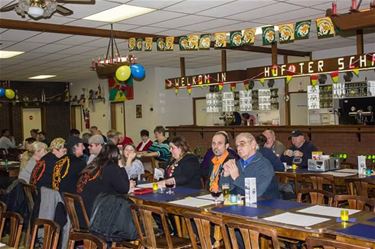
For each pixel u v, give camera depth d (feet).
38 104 49.93
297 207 10.36
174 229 14.32
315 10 19.47
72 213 12.56
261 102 35.37
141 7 18.12
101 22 20.71
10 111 48.55
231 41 20.76
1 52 28.60
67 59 32.12
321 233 8.14
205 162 18.21
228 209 10.43
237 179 11.99
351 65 21.35
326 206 10.43
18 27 19.60
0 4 16.72
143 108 40.37
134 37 23.20
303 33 18.42
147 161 26.81
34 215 13.39
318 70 22.66
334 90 30.83
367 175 16.63
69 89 51.88
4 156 33.73
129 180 13.57
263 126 28.81
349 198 10.85
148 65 37.40
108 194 11.73
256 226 8.39
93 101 47.62
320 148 26.40
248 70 26.04
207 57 33.42
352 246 6.73
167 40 21.98
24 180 16.52
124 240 11.78
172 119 39.83
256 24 22.12
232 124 35.91
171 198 12.44
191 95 41.09
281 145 22.47
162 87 39.29
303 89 32.94
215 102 38.34
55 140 15.90
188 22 21.22
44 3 13.89
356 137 24.63
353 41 28.32
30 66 35.96
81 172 13.57
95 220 11.31
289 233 8.71
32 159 18.39
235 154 13.78
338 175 16.69
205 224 9.70
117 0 16.90
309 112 33.58
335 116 31.45
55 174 14.61
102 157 12.96
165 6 18.04
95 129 25.80
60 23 20.65
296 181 16.75
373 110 28.76
